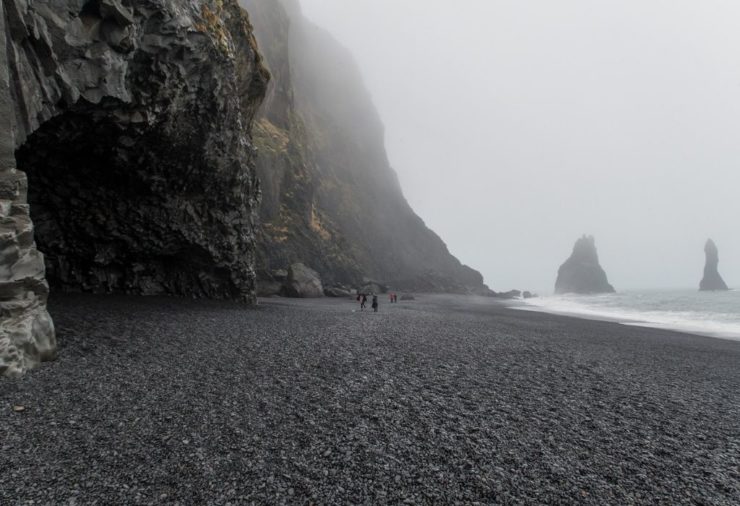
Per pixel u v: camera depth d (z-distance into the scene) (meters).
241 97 32.94
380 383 11.27
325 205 95.62
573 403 10.59
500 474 6.70
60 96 14.47
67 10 14.40
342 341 17.33
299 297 51.75
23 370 10.04
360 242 100.81
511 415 9.40
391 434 7.99
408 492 6.05
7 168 10.60
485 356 16.05
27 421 7.57
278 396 9.77
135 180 23.12
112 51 16.28
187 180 25.91
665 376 14.62
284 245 64.06
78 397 8.89
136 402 8.84
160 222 25.83
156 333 15.91
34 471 5.99
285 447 7.21
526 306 70.88
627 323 39.88
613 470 7.06
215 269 30.44
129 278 26.64
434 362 14.29
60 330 14.41
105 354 12.34
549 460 7.29
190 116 23.19
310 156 93.19
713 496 6.38
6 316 10.07
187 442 7.17
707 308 66.38
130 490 5.67
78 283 24.19
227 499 5.59
